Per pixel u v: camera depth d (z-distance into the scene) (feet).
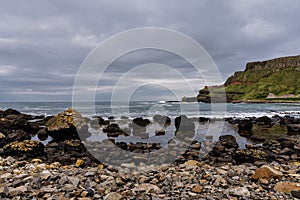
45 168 25.79
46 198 16.76
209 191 18.86
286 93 337.72
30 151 34.55
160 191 18.67
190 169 25.11
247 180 21.75
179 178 21.95
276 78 387.96
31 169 24.80
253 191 18.69
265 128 74.02
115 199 16.44
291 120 92.68
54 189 17.97
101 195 17.71
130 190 18.62
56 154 36.65
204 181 21.15
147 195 17.85
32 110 155.63
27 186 18.26
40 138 53.36
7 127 60.18
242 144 48.01
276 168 25.26
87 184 19.76
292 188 18.43
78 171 24.12
